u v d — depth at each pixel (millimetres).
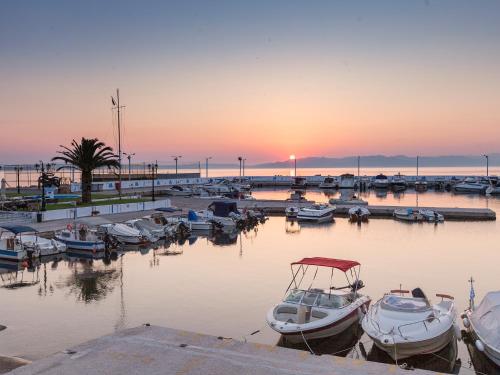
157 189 97125
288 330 18094
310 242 44438
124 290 27266
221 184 108875
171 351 13695
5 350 18109
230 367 12703
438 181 128125
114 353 13508
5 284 28688
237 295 26094
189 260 36125
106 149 60531
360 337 20016
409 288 27625
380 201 86000
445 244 42812
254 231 51969
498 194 100875
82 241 38469
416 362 17625
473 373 16719
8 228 35375
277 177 144750
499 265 33969
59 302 24828
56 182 74375
